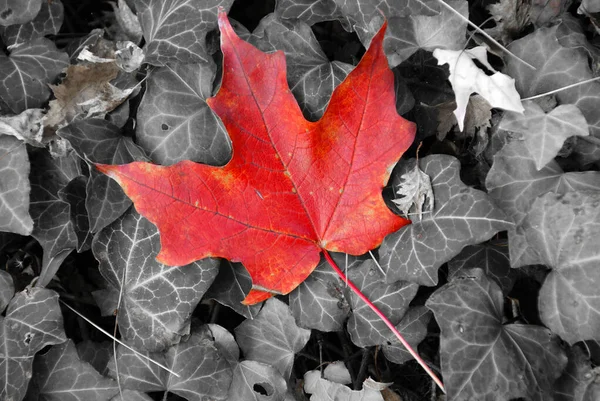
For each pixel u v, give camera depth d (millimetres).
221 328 407
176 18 405
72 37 442
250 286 404
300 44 402
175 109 400
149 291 399
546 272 408
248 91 370
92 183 394
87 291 431
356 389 414
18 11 406
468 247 411
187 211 373
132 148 401
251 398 404
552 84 396
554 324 381
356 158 379
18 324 400
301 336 406
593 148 396
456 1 395
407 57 400
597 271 377
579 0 419
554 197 383
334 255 403
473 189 391
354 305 403
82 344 411
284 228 383
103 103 408
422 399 423
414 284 398
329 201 383
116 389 403
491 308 387
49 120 406
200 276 395
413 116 416
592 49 404
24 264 423
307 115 398
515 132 398
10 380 395
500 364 380
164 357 404
